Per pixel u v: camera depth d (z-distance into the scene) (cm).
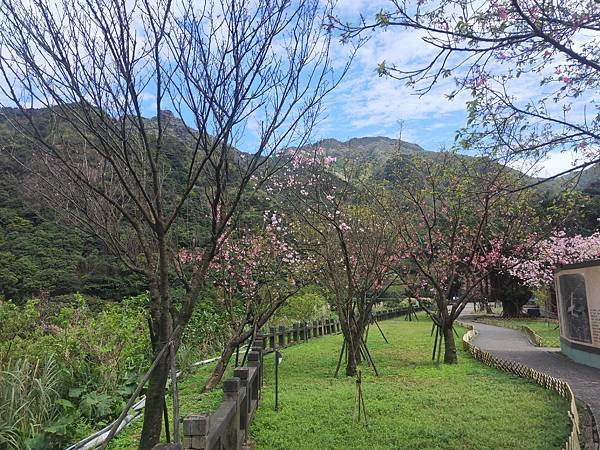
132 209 581
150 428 435
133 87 418
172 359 406
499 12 470
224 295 1181
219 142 461
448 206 1445
